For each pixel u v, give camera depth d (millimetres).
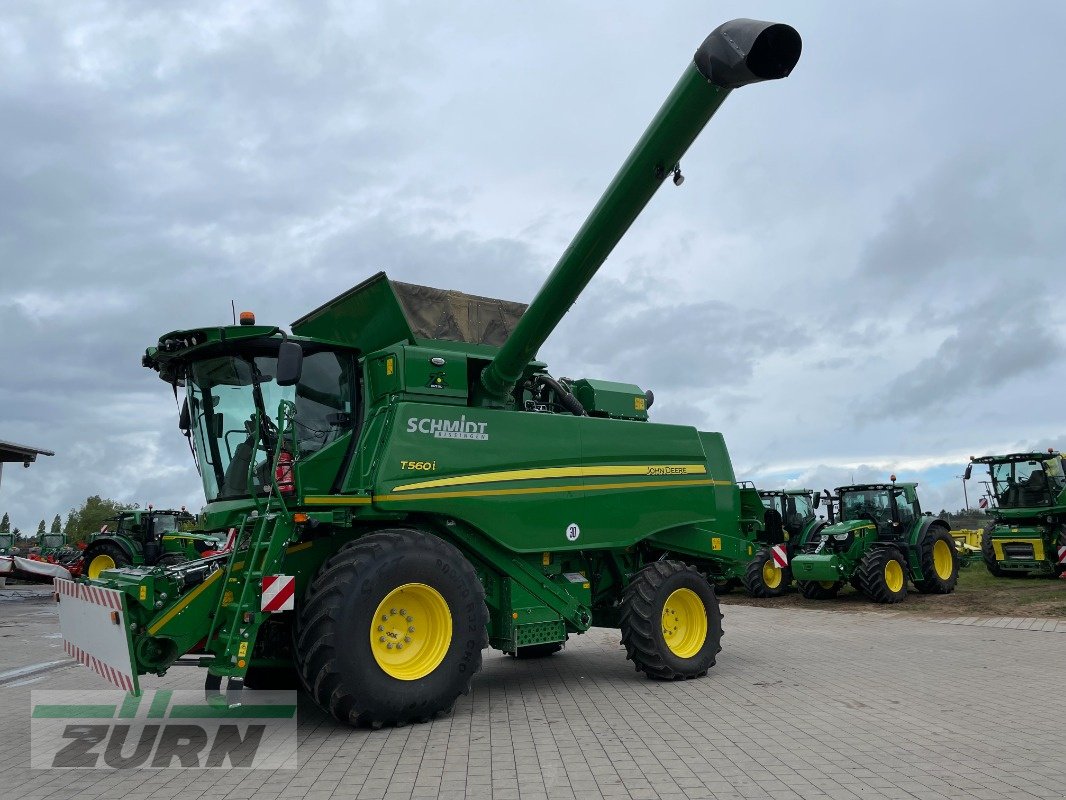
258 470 6383
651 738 5453
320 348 6789
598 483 7773
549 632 7391
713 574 9664
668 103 4992
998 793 4141
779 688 7258
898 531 16719
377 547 5875
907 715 6027
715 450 9391
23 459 22203
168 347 6637
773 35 4562
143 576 5645
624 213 5566
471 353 7500
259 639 6695
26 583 28375
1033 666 8180
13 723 6309
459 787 4398
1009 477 19047
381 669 5742
